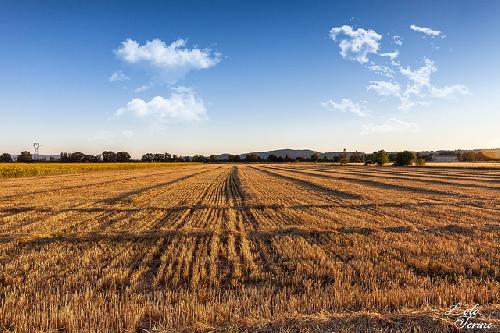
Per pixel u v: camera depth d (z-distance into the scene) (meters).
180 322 6.56
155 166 113.88
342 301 7.33
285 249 11.70
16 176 52.88
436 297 7.57
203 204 22.67
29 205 21.78
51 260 10.48
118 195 27.77
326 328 6.22
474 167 83.81
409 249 11.66
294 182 43.31
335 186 35.72
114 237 13.26
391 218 17.56
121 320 6.51
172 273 9.65
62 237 13.25
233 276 9.29
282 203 23.09
